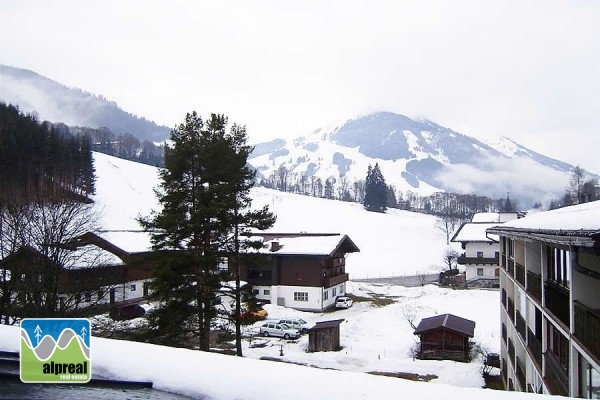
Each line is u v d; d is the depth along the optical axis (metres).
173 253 20.78
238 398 3.87
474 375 23.94
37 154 68.62
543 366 13.60
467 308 40.50
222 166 21.53
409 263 86.81
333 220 124.00
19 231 22.66
